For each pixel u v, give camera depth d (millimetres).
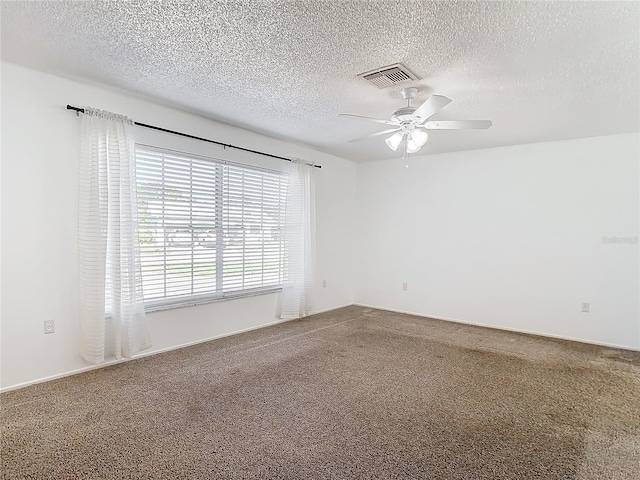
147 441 2105
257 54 2434
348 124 3977
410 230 5590
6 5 1927
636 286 4023
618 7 1829
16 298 2727
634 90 2871
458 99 3117
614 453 2053
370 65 2549
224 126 4031
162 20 2059
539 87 2844
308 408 2531
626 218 4066
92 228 2973
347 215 6000
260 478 1812
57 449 2014
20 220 2732
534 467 1922
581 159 4293
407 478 1825
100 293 3014
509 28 2045
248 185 4336
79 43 2334
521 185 4668
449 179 5215
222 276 4109
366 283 6074
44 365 2873
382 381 3004
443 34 2125
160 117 3482
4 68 2627
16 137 2697
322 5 1882
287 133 4363
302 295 4980
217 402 2596
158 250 3533
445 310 5270
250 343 3938
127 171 3168
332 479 1811
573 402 2676
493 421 2391
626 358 3668
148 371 3115
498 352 3793
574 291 4355
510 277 4758
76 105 2961
